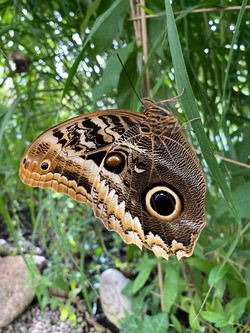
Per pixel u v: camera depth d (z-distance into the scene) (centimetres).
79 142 12
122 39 20
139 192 12
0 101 23
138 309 22
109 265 27
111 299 24
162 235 12
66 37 20
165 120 12
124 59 16
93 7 15
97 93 16
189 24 18
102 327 24
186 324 22
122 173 12
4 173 24
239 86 20
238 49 17
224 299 22
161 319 20
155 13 16
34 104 21
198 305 20
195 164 12
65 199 28
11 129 23
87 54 19
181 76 10
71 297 24
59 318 25
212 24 19
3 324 24
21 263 26
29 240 30
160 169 12
